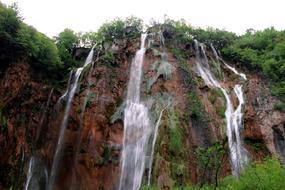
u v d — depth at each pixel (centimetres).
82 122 2594
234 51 3484
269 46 3684
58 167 2550
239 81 3064
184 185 2069
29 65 2783
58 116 2736
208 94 2706
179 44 3175
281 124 2678
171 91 2623
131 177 2262
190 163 2200
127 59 3022
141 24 3594
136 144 2395
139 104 2612
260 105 2755
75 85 2833
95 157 2423
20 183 2450
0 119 2450
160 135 2297
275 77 3266
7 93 2544
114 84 2798
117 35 3416
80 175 2436
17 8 2750
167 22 3619
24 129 2594
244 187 1494
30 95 2709
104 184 2331
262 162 2294
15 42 2594
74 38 3569
